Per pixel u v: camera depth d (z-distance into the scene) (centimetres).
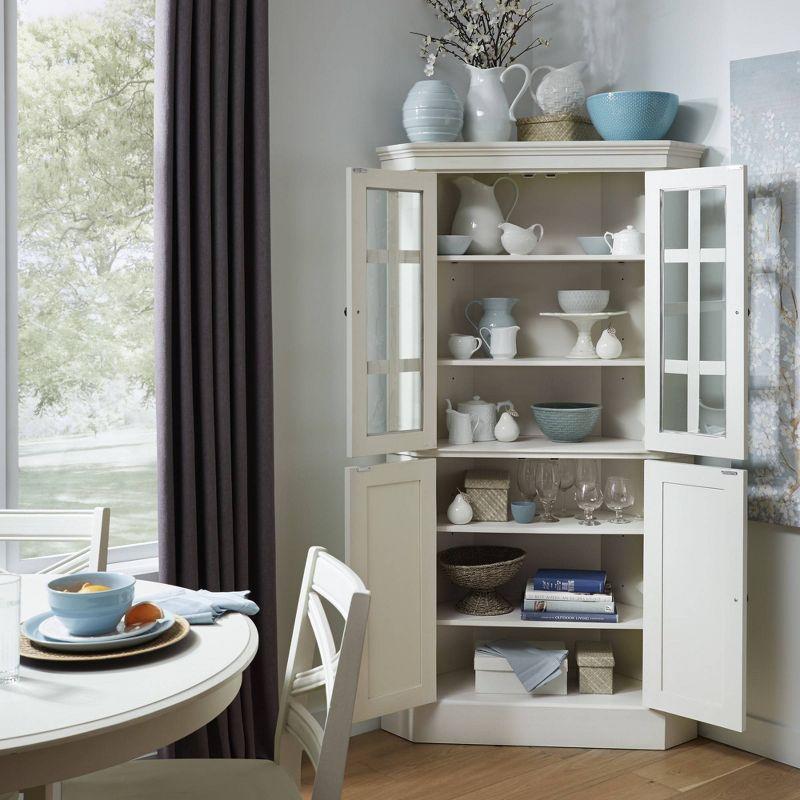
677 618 298
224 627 175
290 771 197
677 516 297
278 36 305
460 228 327
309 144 314
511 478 349
